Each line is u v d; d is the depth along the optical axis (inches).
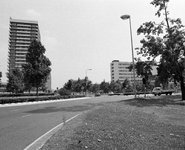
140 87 3186.5
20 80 2282.2
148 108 575.2
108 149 181.0
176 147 190.7
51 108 695.7
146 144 198.1
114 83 3302.2
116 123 305.3
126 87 3240.7
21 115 505.7
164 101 840.3
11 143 233.3
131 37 927.7
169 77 978.1
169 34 905.5
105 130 251.6
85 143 195.9
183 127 294.7
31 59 1336.1
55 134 240.1
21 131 303.0
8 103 928.3
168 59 892.0
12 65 4758.9
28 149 207.2
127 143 199.3
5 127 338.0
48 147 189.6
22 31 4938.5
